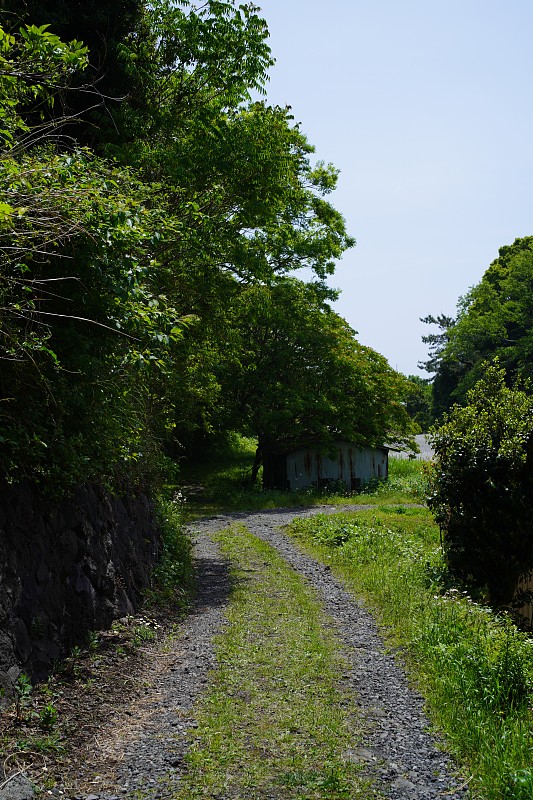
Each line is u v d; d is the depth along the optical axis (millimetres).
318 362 34406
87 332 7883
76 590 7746
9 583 6375
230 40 15039
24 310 6395
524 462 11922
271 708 6582
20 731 5586
